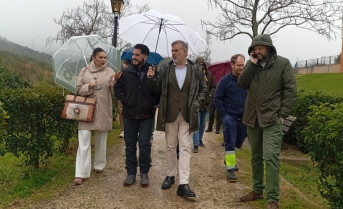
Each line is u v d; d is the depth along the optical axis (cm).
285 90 400
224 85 542
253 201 450
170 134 469
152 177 533
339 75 3316
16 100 489
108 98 511
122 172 551
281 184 542
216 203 444
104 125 504
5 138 491
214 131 1029
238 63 527
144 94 470
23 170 550
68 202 429
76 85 508
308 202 473
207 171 588
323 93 864
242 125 545
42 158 559
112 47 580
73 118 480
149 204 431
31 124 509
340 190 363
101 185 488
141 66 477
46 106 516
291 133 873
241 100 538
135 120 477
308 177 649
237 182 533
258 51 407
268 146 396
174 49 449
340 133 349
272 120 396
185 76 454
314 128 400
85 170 493
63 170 550
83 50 545
